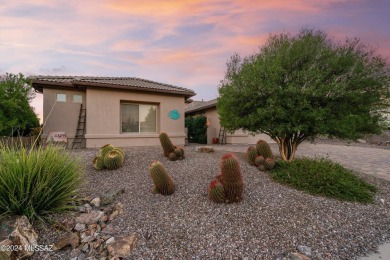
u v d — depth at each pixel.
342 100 6.41
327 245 2.94
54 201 3.38
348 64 6.38
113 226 3.24
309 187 4.80
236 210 3.70
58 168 3.64
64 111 10.55
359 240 3.11
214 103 16.03
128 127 11.50
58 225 3.14
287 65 6.82
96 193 4.35
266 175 5.61
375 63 6.36
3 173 3.16
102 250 2.75
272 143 16.81
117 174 5.53
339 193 4.55
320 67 6.73
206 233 3.07
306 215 3.66
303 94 6.32
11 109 8.58
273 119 6.57
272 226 3.30
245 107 7.32
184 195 4.27
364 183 5.32
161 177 4.21
